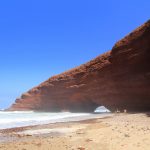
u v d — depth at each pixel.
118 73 32.72
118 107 34.19
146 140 10.85
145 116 20.52
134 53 29.48
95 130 14.95
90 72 41.91
